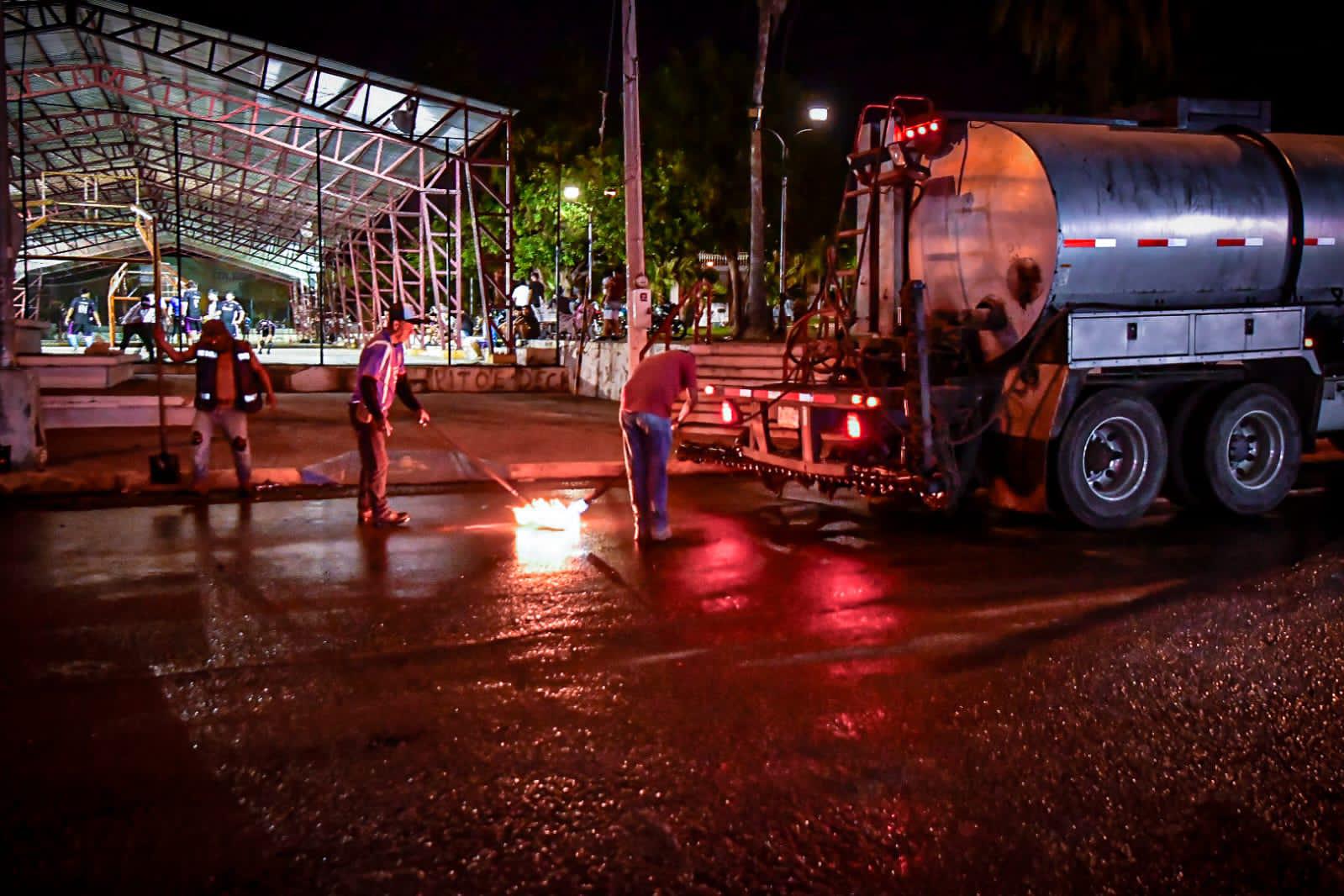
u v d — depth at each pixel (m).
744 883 3.40
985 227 9.37
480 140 26.75
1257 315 9.50
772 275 38.78
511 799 3.97
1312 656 5.65
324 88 24.36
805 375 10.22
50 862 3.47
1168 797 4.04
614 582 7.23
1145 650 5.77
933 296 10.09
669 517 9.78
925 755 4.39
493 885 3.38
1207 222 9.34
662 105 35.66
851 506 10.38
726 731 4.62
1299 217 9.68
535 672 5.36
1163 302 9.38
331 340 43.69
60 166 35.00
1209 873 3.50
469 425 15.35
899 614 6.46
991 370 9.55
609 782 4.12
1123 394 9.07
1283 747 4.50
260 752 4.36
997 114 9.55
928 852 3.61
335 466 11.70
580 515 9.80
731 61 35.50
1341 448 11.52
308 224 42.66
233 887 3.34
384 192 35.41
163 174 36.50
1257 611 6.51
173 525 9.10
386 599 6.71
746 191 35.59
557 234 24.34
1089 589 7.06
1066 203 8.78
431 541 8.55
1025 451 8.95
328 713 4.80
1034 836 3.73
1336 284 10.04
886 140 10.26
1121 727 4.69
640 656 5.64
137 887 3.33
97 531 8.80
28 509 9.82
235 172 35.03
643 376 8.45
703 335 27.11
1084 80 22.89
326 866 3.48
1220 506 9.60
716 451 10.39
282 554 8.01
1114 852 3.62
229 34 21.91
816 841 3.68
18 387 10.65
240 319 31.66
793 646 5.82
